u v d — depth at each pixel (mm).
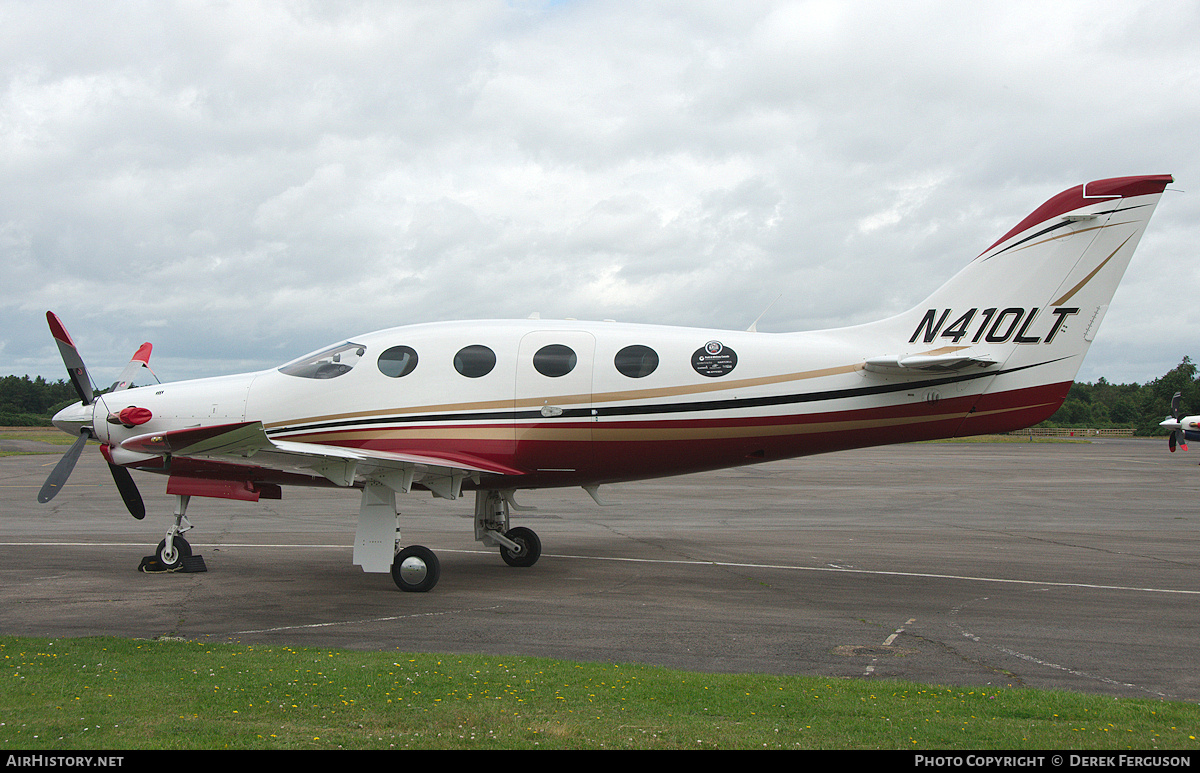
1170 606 8703
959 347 10086
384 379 10211
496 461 10102
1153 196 9664
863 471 31047
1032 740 4535
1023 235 9984
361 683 5477
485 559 11750
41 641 6652
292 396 10352
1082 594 9344
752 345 10234
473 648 6836
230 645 6629
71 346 10727
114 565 10898
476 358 10211
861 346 10281
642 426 10070
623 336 10305
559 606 8555
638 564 11305
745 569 10922
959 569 10961
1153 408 90375
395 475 9445
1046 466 34469
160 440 8414
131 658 6102
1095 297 9805
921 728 4719
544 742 4414
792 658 6594
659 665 6363
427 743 4383
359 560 9336
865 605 8680
